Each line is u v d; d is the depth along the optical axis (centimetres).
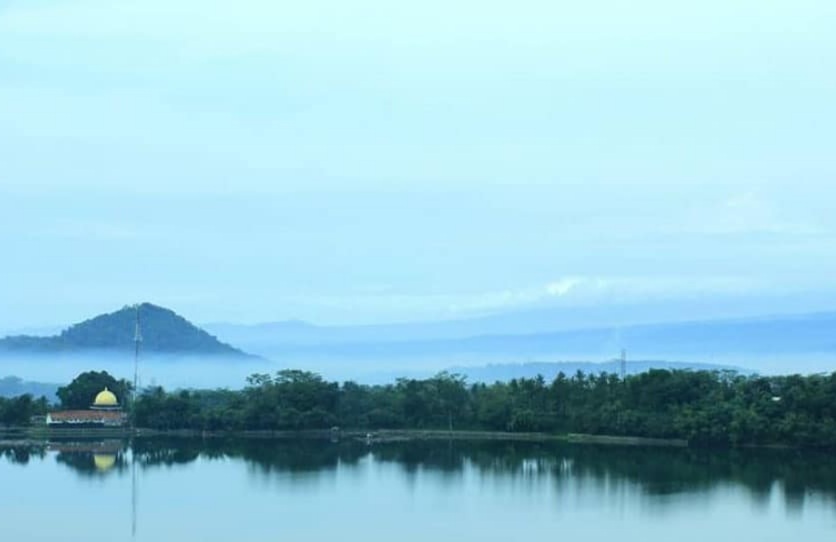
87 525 19250
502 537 17975
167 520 19638
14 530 18850
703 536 17938
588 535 18062
